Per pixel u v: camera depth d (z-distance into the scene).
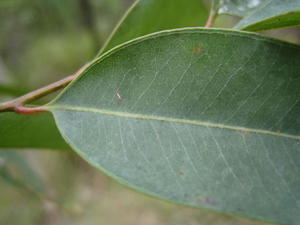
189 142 0.05
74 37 0.33
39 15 0.25
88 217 0.28
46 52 0.36
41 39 0.34
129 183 0.05
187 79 0.05
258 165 0.05
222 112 0.05
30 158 0.14
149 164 0.05
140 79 0.05
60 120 0.05
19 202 0.27
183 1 0.08
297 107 0.05
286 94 0.05
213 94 0.05
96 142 0.05
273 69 0.05
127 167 0.05
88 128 0.05
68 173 0.31
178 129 0.05
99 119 0.05
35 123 0.07
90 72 0.06
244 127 0.05
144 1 0.07
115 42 0.07
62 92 0.06
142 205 0.28
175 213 0.27
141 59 0.05
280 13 0.06
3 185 0.27
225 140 0.05
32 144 0.08
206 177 0.05
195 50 0.05
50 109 0.06
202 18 0.09
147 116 0.05
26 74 0.35
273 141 0.05
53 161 0.31
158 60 0.05
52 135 0.08
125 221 0.28
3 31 0.30
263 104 0.05
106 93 0.06
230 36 0.05
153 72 0.05
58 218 0.27
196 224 0.26
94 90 0.06
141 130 0.05
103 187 0.30
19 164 0.12
